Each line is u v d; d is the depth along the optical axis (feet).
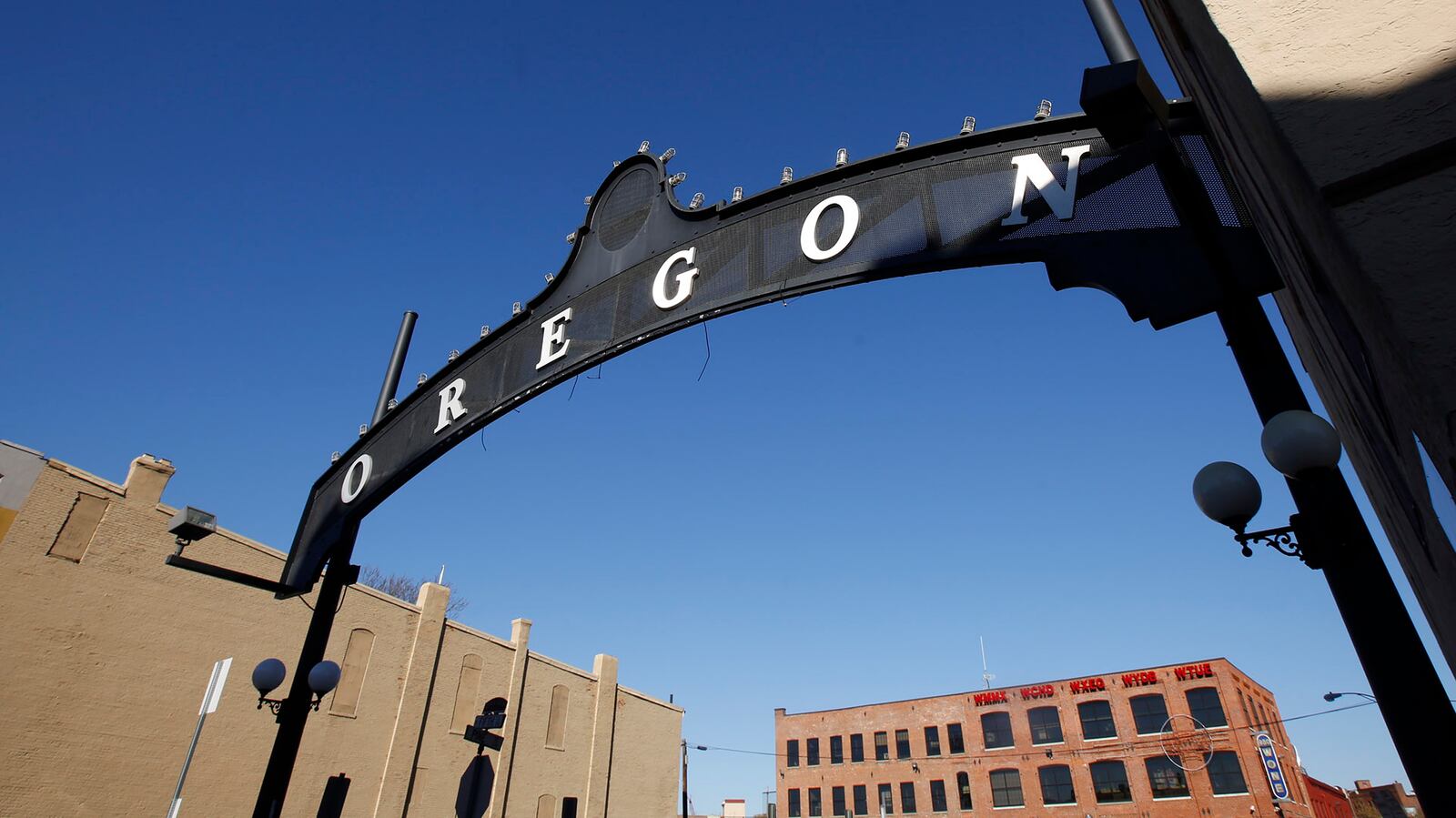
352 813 71.77
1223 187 9.68
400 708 78.74
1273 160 6.57
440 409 20.43
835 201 13.52
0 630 51.24
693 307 14.80
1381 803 209.87
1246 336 9.02
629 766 113.39
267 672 20.42
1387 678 7.09
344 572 22.12
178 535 21.98
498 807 87.97
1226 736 122.11
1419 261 5.10
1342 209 5.54
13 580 52.42
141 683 57.67
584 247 18.43
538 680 99.71
